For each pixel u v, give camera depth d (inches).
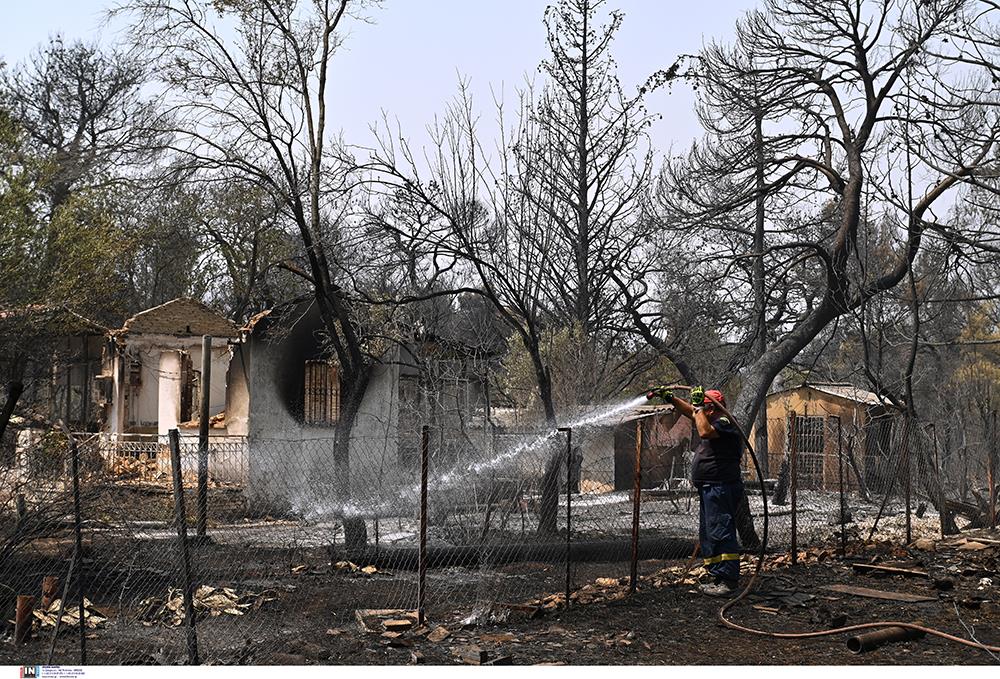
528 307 605.6
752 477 1077.1
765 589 380.2
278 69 517.7
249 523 538.0
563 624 318.0
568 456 350.0
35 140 1262.3
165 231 903.1
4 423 369.1
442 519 522.9
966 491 682.2
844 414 1146.0
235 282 1115.3
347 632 305.0
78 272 990.4
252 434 767.7
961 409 844.6
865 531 579.2
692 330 1027.9
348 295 561.6
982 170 736.3
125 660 268.8
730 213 1009.5
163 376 863.1
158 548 403.5
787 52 903.1
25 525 344.5
